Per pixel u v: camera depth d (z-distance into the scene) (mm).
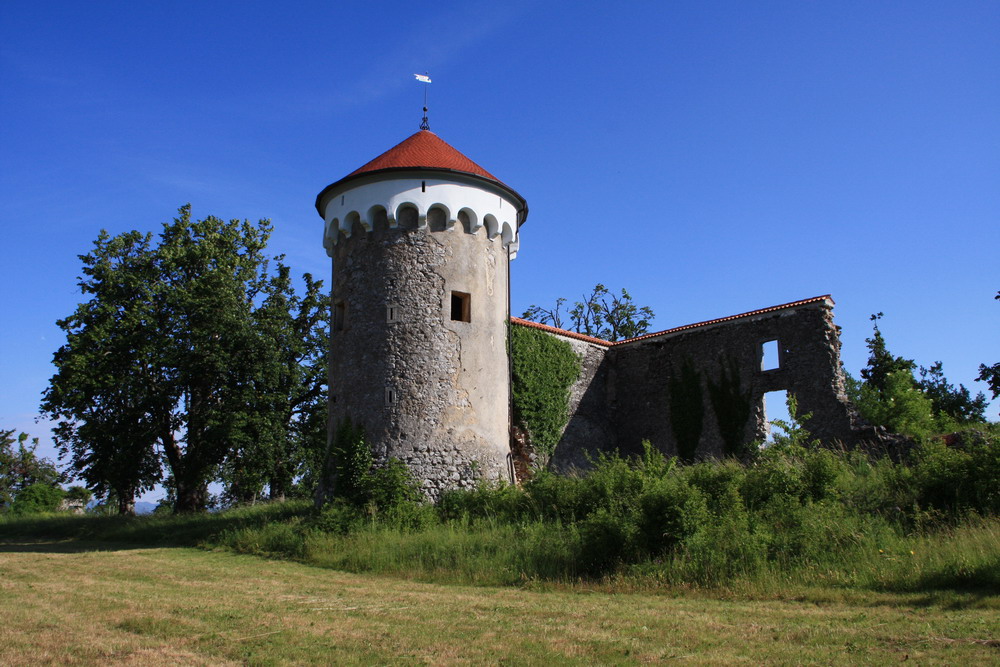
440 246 21719
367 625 9555
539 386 26125
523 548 14938
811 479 15578
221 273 31719
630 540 13438
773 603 10695
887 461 19062
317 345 34500
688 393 27094
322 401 34125
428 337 21047
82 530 27219
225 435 28875
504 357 22609
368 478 19922
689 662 7578
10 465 52688
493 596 12055
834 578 11625
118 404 30578
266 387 31484
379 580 14289
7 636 8758
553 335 27438
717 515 13969
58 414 30422
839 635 8469
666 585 12211
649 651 8055
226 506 35156
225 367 29891
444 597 11938
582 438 27484
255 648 8281
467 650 8188
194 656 7898
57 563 17266
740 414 25688
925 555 11789
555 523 16531
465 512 18984
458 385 21094
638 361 28812
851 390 38188
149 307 30844
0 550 22516
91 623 9586
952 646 7746
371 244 21875
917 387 42688
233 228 34938
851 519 13734
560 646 8320
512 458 22562
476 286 22031
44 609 10586
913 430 32812
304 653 8055
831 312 24688
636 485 15828
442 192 21906
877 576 11406
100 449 30250
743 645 8219
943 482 15000
